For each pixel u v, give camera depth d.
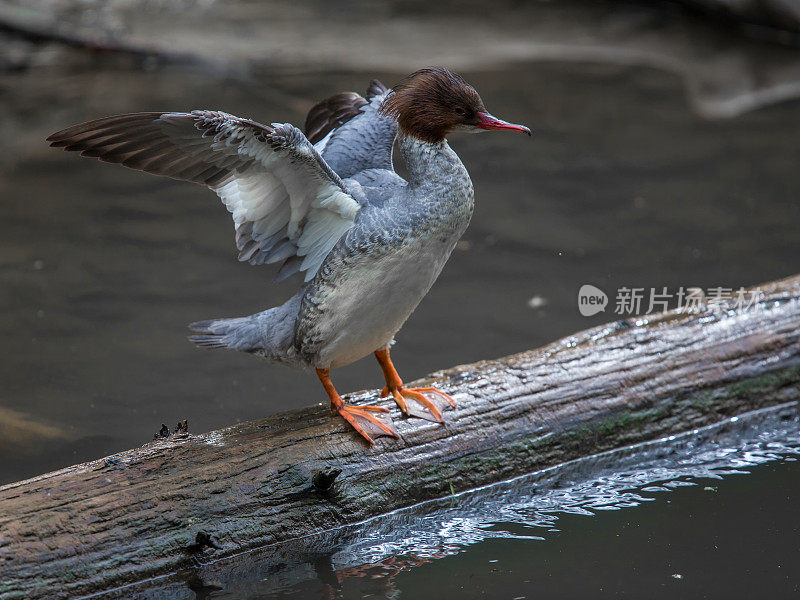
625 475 8.71
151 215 14.73
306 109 18.05
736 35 22.25
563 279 12.76
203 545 6.90
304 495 7.41
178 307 12.08
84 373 10.62
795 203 14.74
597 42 22.12
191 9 23.59
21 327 11.48
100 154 6.86
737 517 7.97
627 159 16.48
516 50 21.64
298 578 7.16
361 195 7.34
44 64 20.19
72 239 13.80
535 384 8.66
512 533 7.80
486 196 15.20
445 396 8.34
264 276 12.99
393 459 7.83
